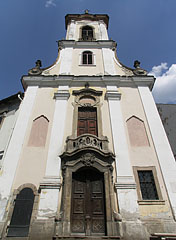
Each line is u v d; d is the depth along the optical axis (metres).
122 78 12.34
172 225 7.20
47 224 7.10
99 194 8.09
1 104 13.23
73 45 15.05
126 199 7.73
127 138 9.77
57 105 10.91
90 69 13.27
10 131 10.98
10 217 7.36
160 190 8.10
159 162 8.84
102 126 10.14
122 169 8.53
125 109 11.00
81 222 7.48
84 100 11.38
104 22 18.41
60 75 12.23
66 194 7.61
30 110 10.74
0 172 8.42
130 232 6.95
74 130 9.86
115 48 14.98
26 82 12.16
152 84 12.27
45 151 9.20
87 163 8.28
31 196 7.89
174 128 13.77
